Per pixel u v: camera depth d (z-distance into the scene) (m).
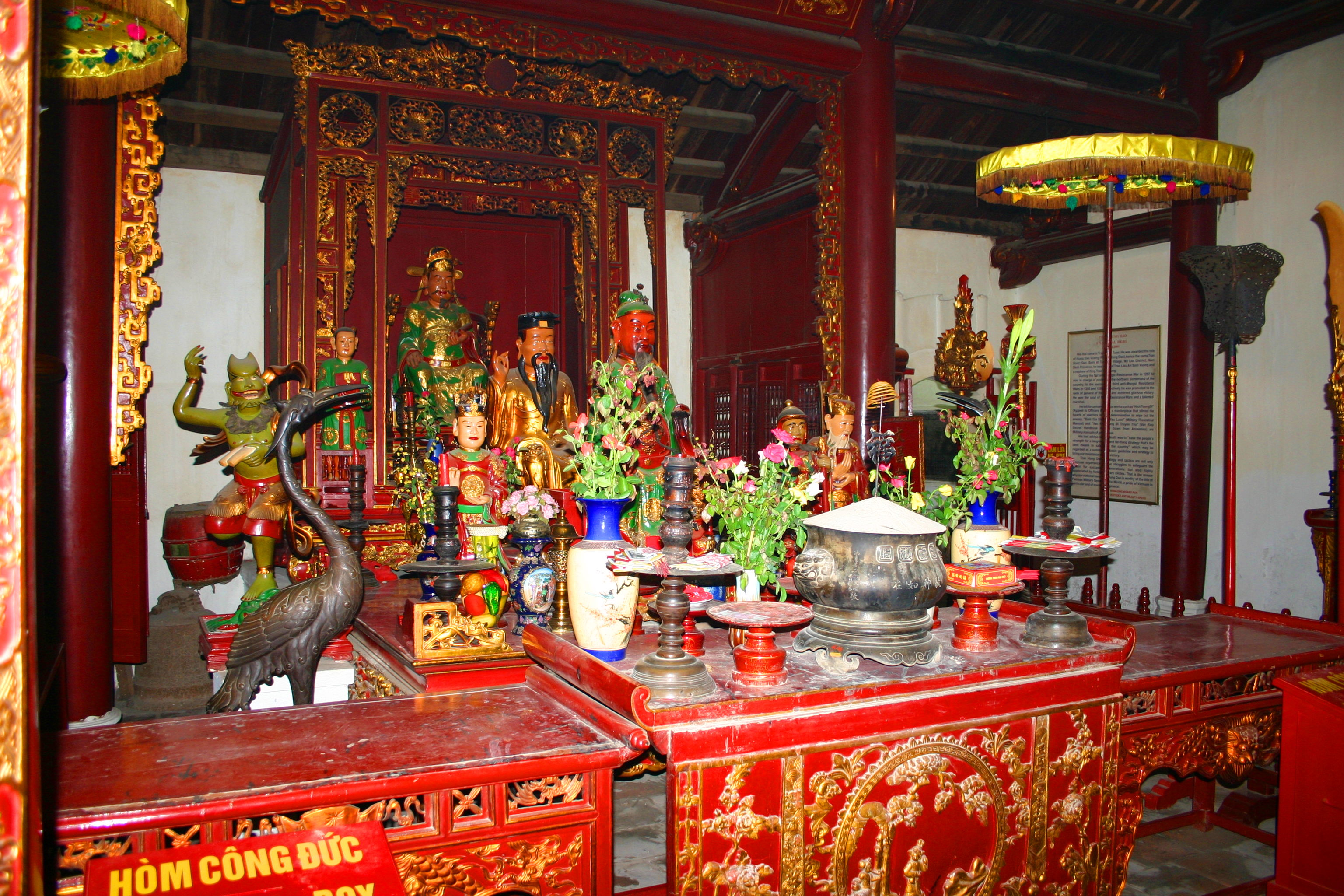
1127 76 8.65
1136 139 4.86
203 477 8.24
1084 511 10.09
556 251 9.91
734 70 6.86
